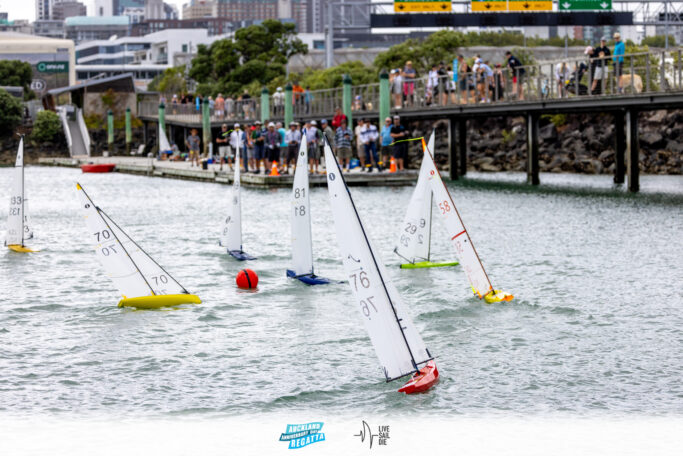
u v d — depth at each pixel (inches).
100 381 641.0
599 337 733.9
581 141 2706.7
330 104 2541.8
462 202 1753.2
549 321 786.8
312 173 2107.5
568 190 1977.1
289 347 720.3
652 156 2518.5
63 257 1155.9
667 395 600.4
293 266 989.8
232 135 2276.1
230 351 710.5
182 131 4013.3
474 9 2955.2
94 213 845.8
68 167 3821.4
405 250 1047.0
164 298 863.7
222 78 4616.1
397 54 3791.8
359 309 585.9
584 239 1235.2
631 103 1704.0
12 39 6476.4
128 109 4143.7
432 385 626.8
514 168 2797.7
